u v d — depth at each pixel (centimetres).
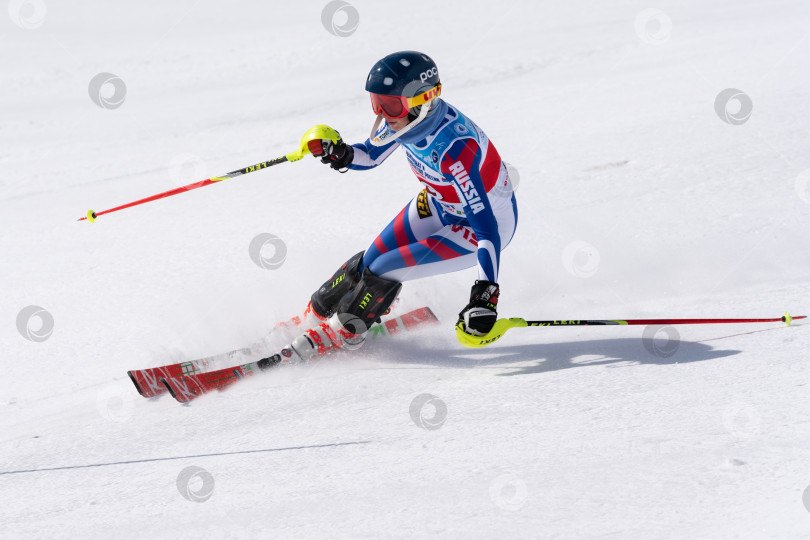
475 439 1023
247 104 5406
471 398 1196
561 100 4556
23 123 5341
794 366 1120
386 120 1358
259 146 4253
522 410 1109
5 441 1267
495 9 8600
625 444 940
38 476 1099
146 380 1377
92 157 4391
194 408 1310
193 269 2330
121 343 1772
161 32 8550
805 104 3575
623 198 2544
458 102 4819
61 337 1852
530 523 792
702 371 1168
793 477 806
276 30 8344
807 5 7100
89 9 9550
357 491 916
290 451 1069
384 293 1448
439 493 882
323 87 5722
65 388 1535
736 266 1797
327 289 1516
